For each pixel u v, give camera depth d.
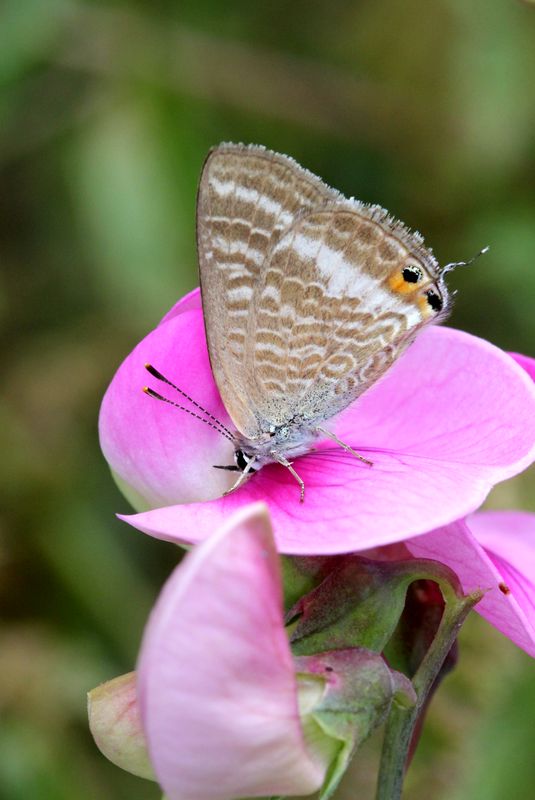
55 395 0.24
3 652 0.22
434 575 0.15
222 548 0.14
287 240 0.15
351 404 0.16
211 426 0.16
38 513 0.24
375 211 0.15
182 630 0.14
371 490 0.15
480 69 0.24
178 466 0.16
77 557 0.24
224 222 0.15
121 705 0.15
